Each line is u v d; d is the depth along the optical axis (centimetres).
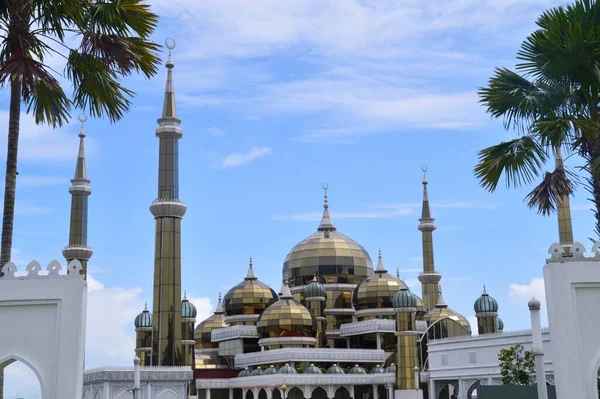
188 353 9444
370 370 10250
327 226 12231
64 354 2480
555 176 3023
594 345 2441
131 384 6569
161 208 7950
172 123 8281
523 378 6250
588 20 2878
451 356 8206
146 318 9688
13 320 2512
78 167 8762
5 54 3078
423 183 12606
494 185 3188
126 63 3114
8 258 2905
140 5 3172
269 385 9425
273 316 10231
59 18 3083
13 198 2964
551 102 3081
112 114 3356
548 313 2477
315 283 10944
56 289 2522
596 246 2505
